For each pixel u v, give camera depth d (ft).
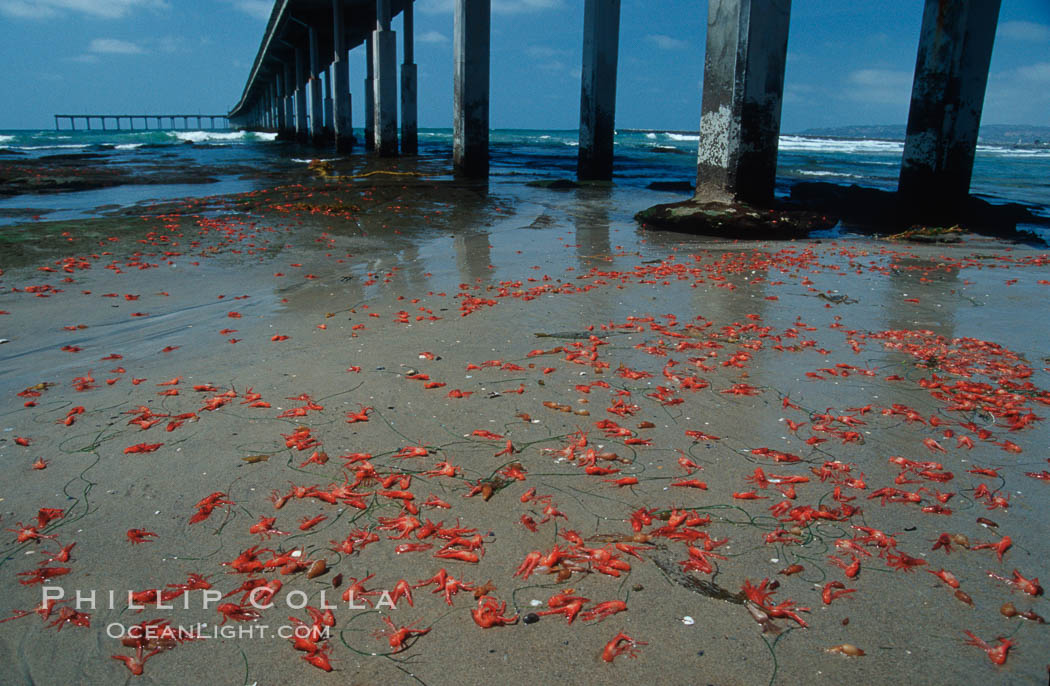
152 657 8.02
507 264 32.76
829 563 9.82
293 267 31.17
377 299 25.35
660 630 8.49
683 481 12.04
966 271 32.27
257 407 15.10
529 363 18.20
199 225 41.24
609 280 29.14
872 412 15.14
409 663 7.97
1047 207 62.28
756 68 43.80
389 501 11.34
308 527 10.58
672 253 36.78
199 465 12.49
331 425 14.20
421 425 14.26
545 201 59.82
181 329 21.35
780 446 13.50
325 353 18.88
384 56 119.55
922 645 8.23
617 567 9.60
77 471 12.25
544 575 9.54
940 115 47.01
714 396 16.05
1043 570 9.62
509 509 11.18
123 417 14.56
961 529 10.64
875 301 25.79
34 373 17.38
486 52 81.61
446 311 23.63
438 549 10.10
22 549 10.00
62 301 24.63
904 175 50.31
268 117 364.38
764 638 8.36
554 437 13.78
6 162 97.60
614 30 76.59
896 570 9.64
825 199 56.70
